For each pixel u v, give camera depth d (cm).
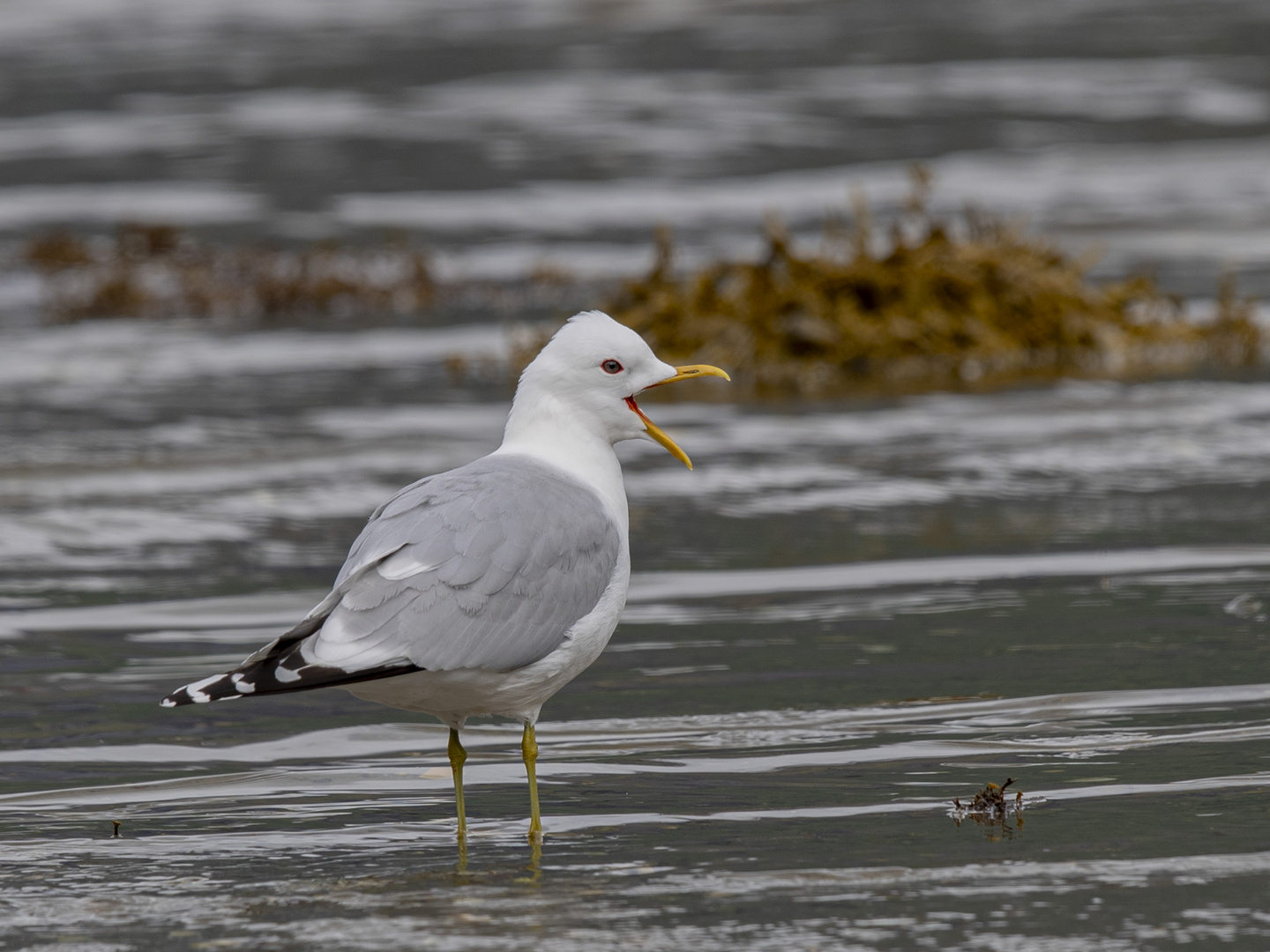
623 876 677
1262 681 923
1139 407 1722
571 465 803
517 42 5847
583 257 2836
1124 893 646
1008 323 2011
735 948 600
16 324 2412
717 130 4116
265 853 716
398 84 4956
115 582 1181
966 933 611
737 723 889
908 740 854
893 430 1644
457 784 749
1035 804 754
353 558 734
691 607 1108
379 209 3316
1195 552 1206
